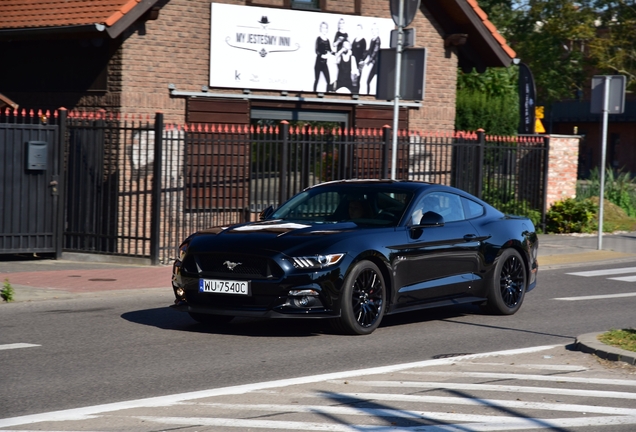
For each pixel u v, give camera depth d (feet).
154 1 51.80
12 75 57.72
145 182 48.65
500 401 21.63
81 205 50.01
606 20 139.23
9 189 47.65
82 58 54.19
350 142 56.24
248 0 57.47
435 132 66.59
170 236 49.73
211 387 22.89
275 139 55.93
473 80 83.61
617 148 208.85
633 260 56.90
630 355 26.30
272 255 28.99
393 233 31.42
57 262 48.65
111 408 20.62
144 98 53.62
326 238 29.81
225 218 55.21
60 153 49.03
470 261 34.22
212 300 29.89
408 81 45.03
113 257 49.14
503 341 30.35
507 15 141.08
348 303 29.68
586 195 85.15
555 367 25.80
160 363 25.81
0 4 57.52
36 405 20.86
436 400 21.63
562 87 142.10
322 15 60.54
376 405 21.08
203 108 55.93
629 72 138.41
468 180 63.72
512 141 67.51
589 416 20.38
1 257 50.57
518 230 36.47
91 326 31.71
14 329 30.86
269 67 58.49
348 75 62.08
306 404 21.12
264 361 26.27
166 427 19.02
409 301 31.96
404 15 45.01
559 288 44.86
